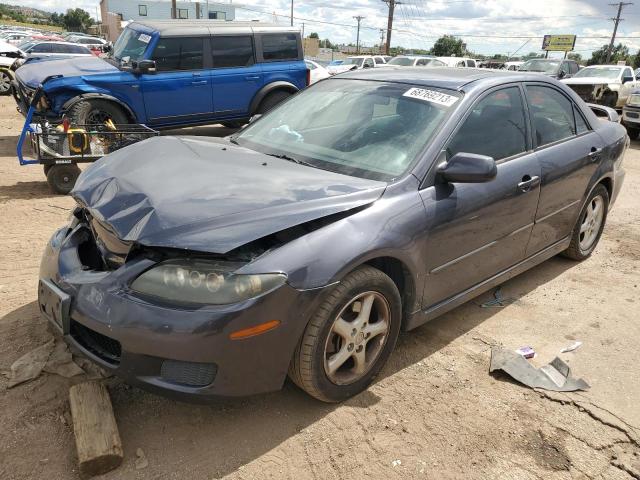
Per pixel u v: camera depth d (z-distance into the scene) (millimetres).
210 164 2963
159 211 2451
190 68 9219
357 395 2908
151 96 8836
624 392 3068
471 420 2775
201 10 59688
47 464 2338
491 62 25109
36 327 3326
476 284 3549
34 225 5234
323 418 2725
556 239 4305
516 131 3684
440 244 3053
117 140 6465
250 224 2379
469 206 3170
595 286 4434
